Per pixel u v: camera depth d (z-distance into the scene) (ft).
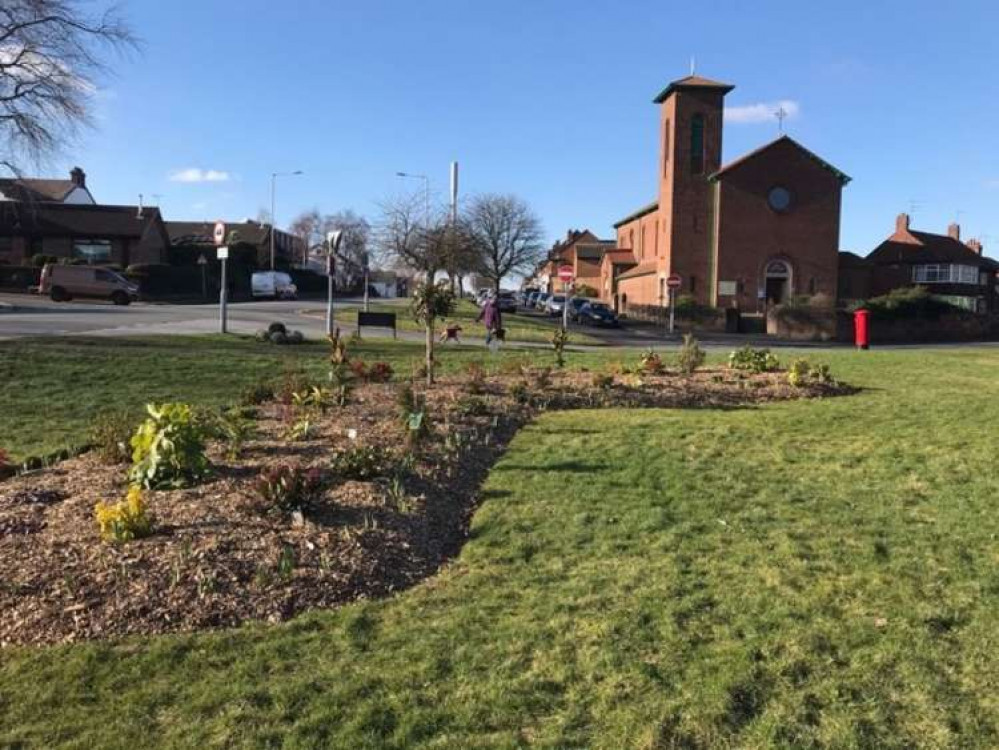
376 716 13.28
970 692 13.99
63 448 31.35
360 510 21.76
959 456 31.19
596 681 14.32
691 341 54.39
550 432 35.09
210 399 43.93
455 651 15.37
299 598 17.46
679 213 194.49
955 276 220.84
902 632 16.06
